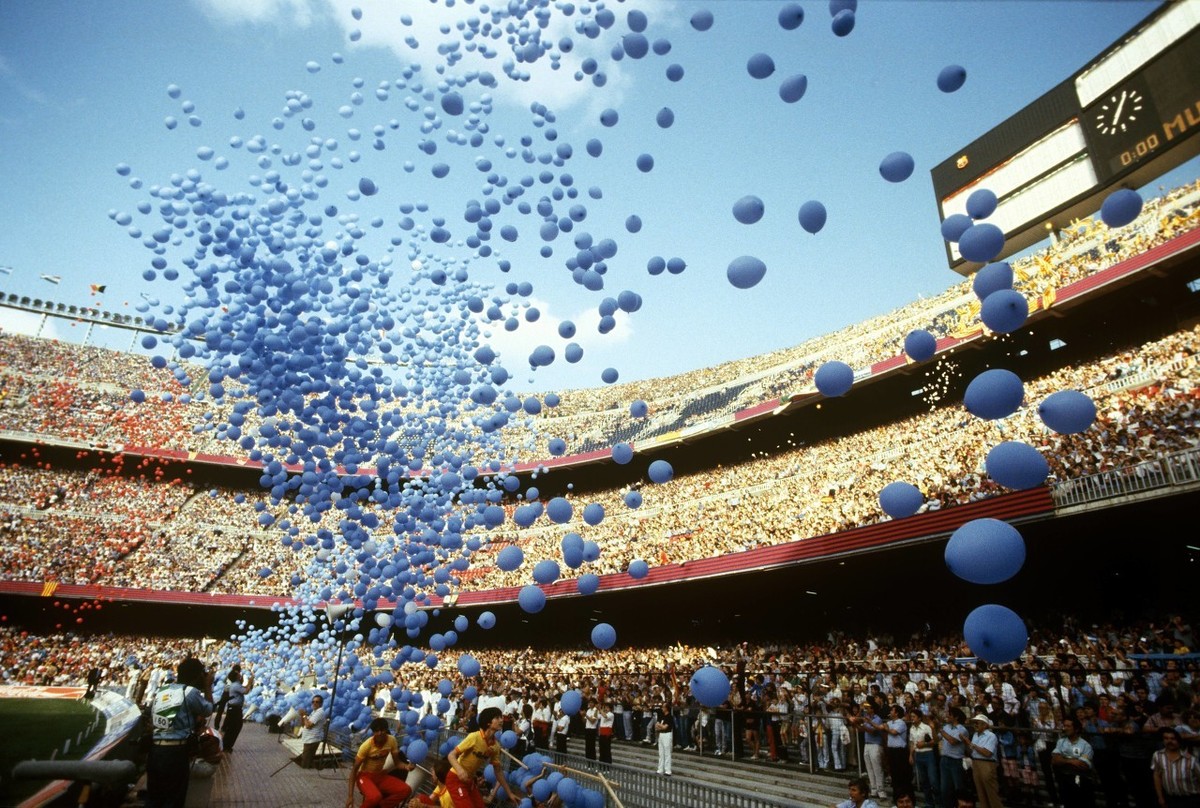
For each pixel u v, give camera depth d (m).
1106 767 8.50
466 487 10.34
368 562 10.13
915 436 25.00
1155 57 19.34
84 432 38.16
